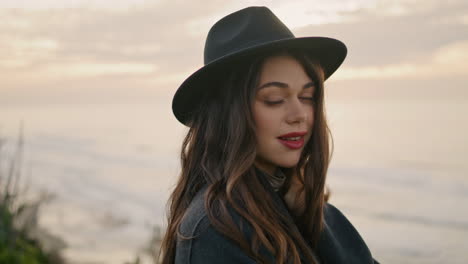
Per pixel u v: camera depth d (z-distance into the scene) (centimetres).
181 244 142
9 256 727
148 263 845
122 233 1819
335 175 3694
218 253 132
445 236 1873
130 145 7106
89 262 1284
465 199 2620
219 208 137
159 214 2283
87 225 1923
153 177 3747
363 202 2644
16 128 11400
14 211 775
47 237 1312
